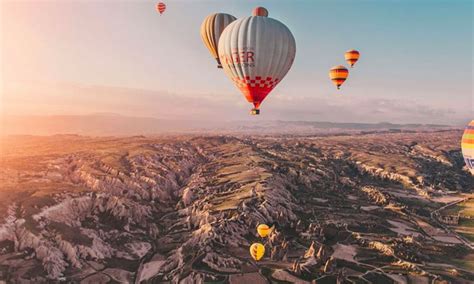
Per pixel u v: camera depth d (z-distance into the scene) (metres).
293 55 72.00
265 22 68.50
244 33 68.31
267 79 71.31
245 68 70.12
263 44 67.81
